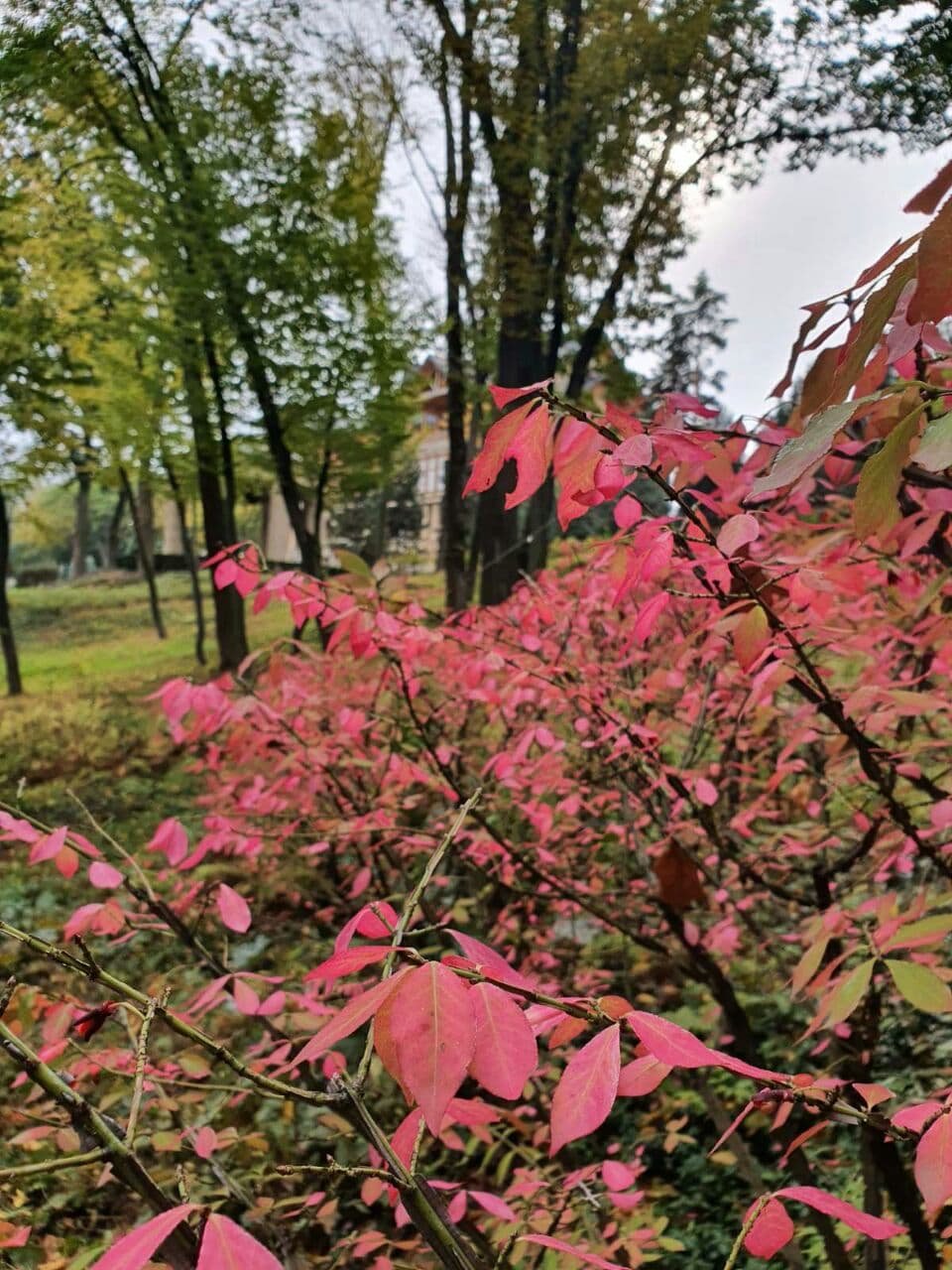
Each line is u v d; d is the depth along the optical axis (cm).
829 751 203
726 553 109
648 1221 236
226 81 759
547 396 102
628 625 320
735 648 131
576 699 261
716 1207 310
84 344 998
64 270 862
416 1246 177
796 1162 231
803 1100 79
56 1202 230
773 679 158
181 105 757
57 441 1111
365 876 252
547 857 294
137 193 790
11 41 535
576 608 312
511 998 62
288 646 226
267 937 438
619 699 292
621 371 840
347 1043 326
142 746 848
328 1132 291
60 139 673
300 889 439
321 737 299
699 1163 328
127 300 945
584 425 104
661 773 212
